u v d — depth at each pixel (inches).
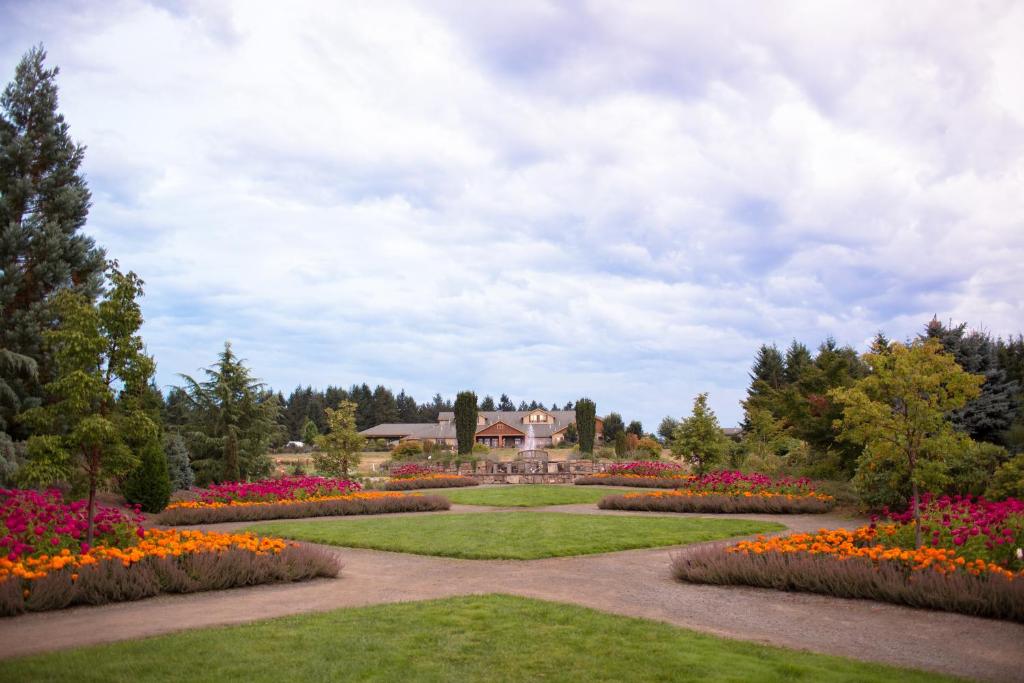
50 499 427.2
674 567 386.0
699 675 209.5
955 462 409.4
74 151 902.4
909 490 604.1
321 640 244.1
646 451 1753.2
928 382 362.3
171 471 953.5
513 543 502.6
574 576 392.8
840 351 1446.9
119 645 235.5
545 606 303.3
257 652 228.2
